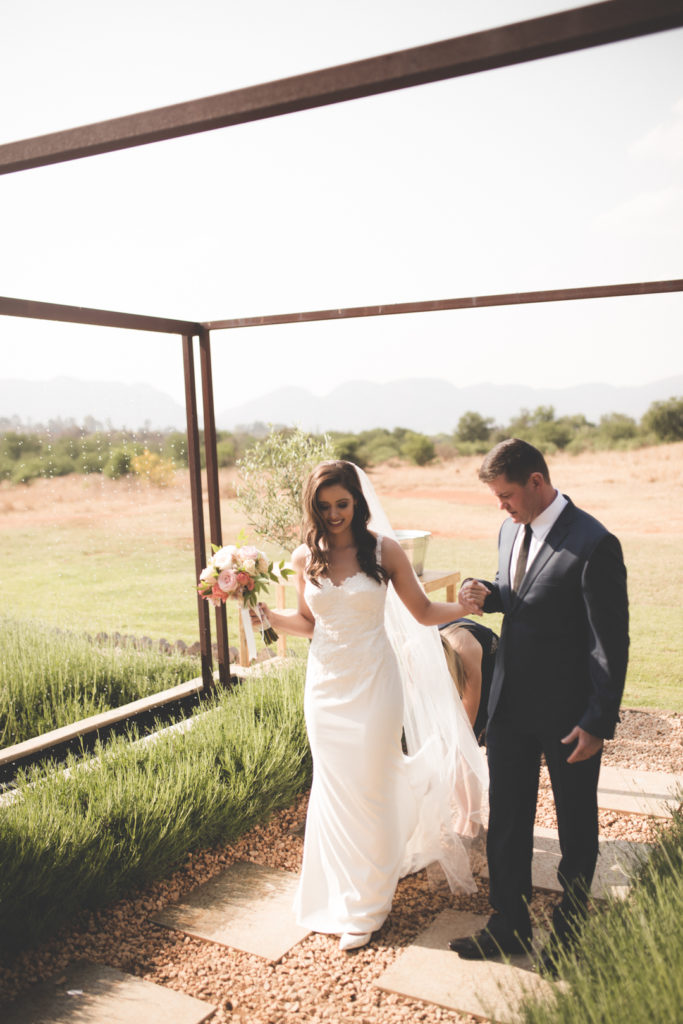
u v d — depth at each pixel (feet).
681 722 17.30
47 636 24.41
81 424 74.74
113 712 16.43
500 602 9.27
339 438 85.61
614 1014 6.63
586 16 4.78
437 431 91.45
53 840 10.15
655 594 38.04
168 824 11.04
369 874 9.80
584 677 8.65
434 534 58.13
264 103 5.74
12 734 17.15
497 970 8.98
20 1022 8.31
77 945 9.73
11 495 68.59
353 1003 8.60
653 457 71.56
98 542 60.29
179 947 9.71
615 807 12.87
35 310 12.92
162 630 34.24
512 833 9.22
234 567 11.06
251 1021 8.36
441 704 11.48
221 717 14.56
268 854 11.99
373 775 9.69
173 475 71.77
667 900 8.18
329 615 9.91
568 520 8.65
